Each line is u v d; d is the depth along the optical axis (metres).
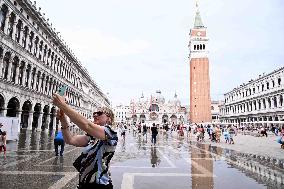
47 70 47.75
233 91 108.62
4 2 30.91
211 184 9.96
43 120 48.84
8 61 33.09
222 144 30.77
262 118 81.25
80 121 3.16
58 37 52.50
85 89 87.88
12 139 25.44
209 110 103.69
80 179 3.53
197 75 107.19
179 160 16.69
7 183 9.13
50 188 8.68
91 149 3.58
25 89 37.97
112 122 4.02
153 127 31.48
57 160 14.93
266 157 18.39
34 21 40.97
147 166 14.13
